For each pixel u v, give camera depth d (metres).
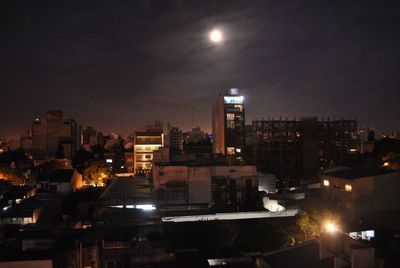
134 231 36.59
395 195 47.25
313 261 26.19
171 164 61.97
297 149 107.81
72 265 29.12
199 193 56.16
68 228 39.91
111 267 28.39
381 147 108.44
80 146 146.12
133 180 73.56
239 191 58.91
